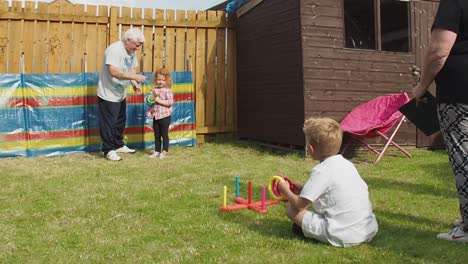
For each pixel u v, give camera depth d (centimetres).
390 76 784
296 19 734
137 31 691
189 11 909
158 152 729
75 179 535
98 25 848
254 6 870
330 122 307
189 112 869
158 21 886
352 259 270
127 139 820
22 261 275
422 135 812
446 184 498
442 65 293
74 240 312
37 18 808
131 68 713
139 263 269
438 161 660
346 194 289
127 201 424
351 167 301
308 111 720
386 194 452
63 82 772
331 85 738
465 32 290
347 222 287
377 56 773
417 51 807
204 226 342
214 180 529
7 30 798
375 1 774
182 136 862
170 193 458
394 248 288
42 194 456
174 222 354
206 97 928
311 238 305
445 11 288
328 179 290
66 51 830
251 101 895
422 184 500
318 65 729
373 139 775
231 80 954
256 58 871
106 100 689
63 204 414
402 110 346
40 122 755
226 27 944
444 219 362
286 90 770
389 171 585
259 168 613
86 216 375
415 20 806
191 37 916
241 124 941
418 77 803
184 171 589
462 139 296
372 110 719
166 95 725
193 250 289
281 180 319
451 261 267
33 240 313
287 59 764
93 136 793
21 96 745
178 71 867
